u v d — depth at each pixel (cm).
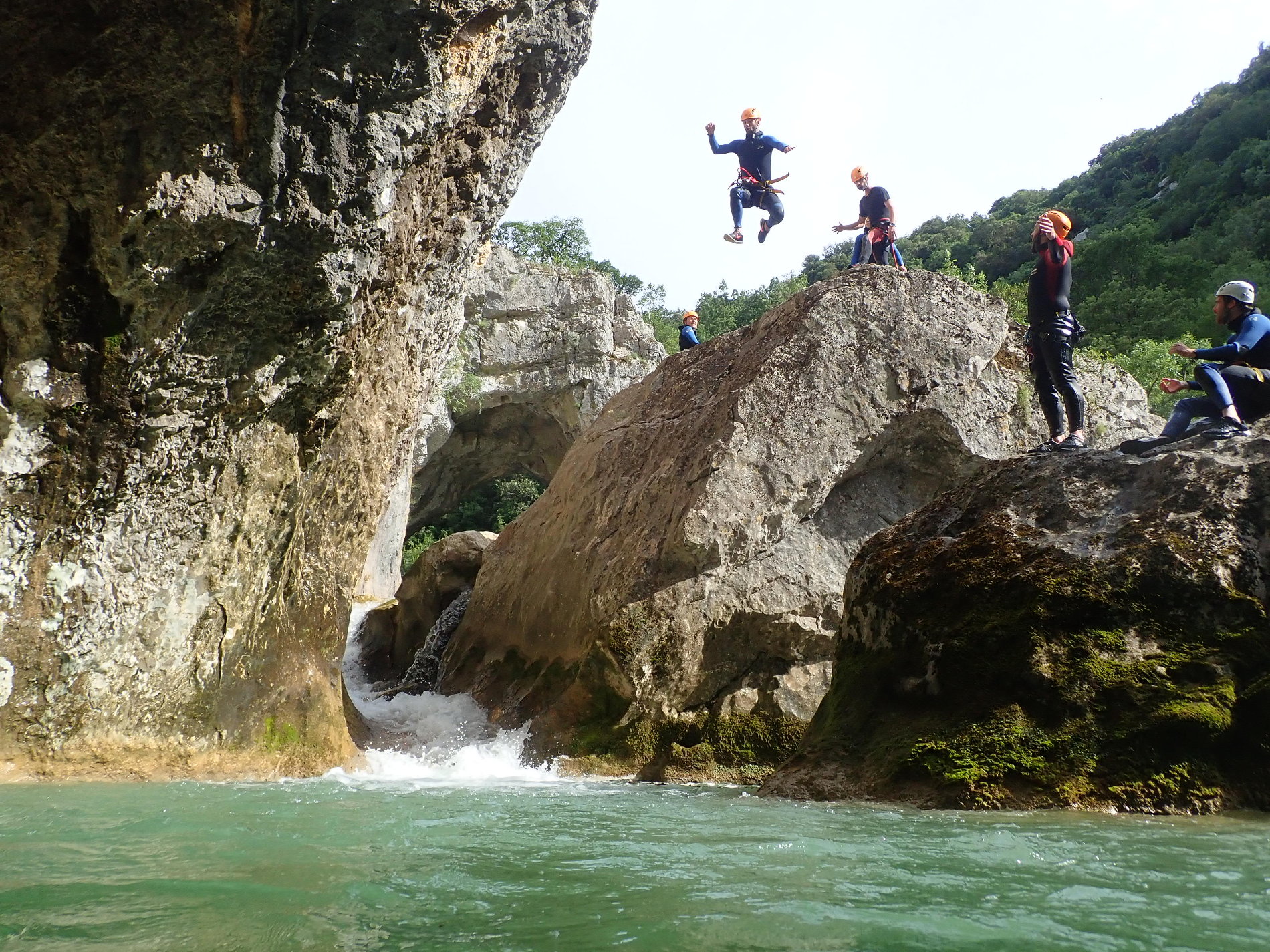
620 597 996
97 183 617
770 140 1199
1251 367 598
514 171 987
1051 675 521
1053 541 573
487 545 1612
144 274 643
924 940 224
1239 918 244
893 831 404
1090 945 219
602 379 2986
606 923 240
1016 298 3578
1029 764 503
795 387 1077
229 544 778
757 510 1019
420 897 271
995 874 305
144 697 721
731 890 281
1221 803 464
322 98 653
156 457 707
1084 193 7331
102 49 591
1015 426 1150
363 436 916
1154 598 521
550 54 901
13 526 659
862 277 1157
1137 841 371
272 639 827
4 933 226
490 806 530
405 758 914
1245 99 6366
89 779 666
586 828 423
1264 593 502
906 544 655
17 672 663
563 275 3019
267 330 721
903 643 605
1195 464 554
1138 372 2723
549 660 1112
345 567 934
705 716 966
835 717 626
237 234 660
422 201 854
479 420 3098
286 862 325
